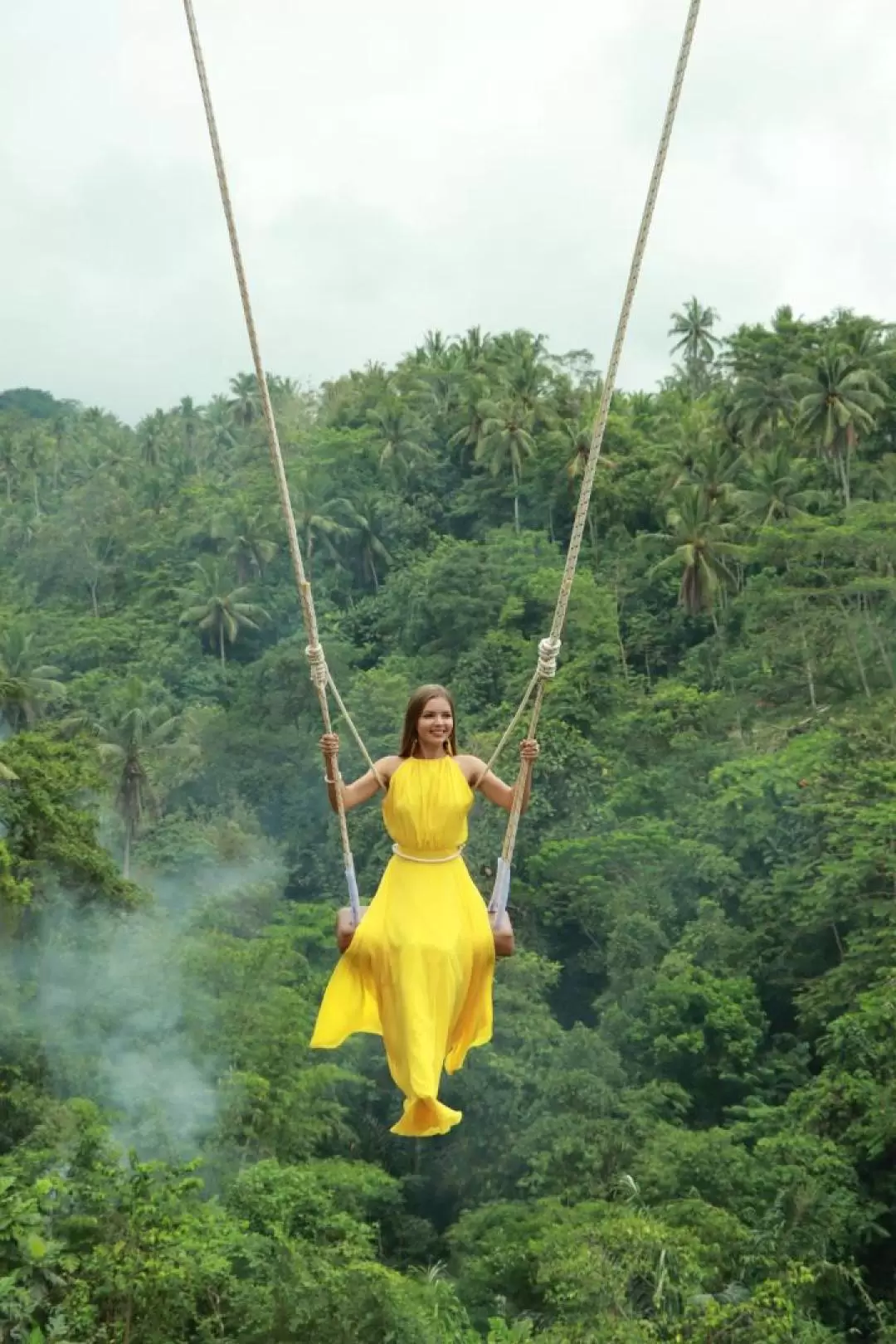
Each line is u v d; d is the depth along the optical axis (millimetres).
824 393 65938
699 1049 39250
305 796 68750
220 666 85312
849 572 56375
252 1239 22516
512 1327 25500
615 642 72625
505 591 76688
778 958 44938
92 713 81750
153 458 131750
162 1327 19141
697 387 112375
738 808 49625
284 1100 33469
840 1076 32312
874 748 45906
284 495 5500
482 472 98875
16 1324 16453
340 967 5348
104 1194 20188
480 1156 39406
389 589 87312
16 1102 27266
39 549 106250
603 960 50969
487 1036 5430
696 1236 27422
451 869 5398
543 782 58719
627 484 85500
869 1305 26703
